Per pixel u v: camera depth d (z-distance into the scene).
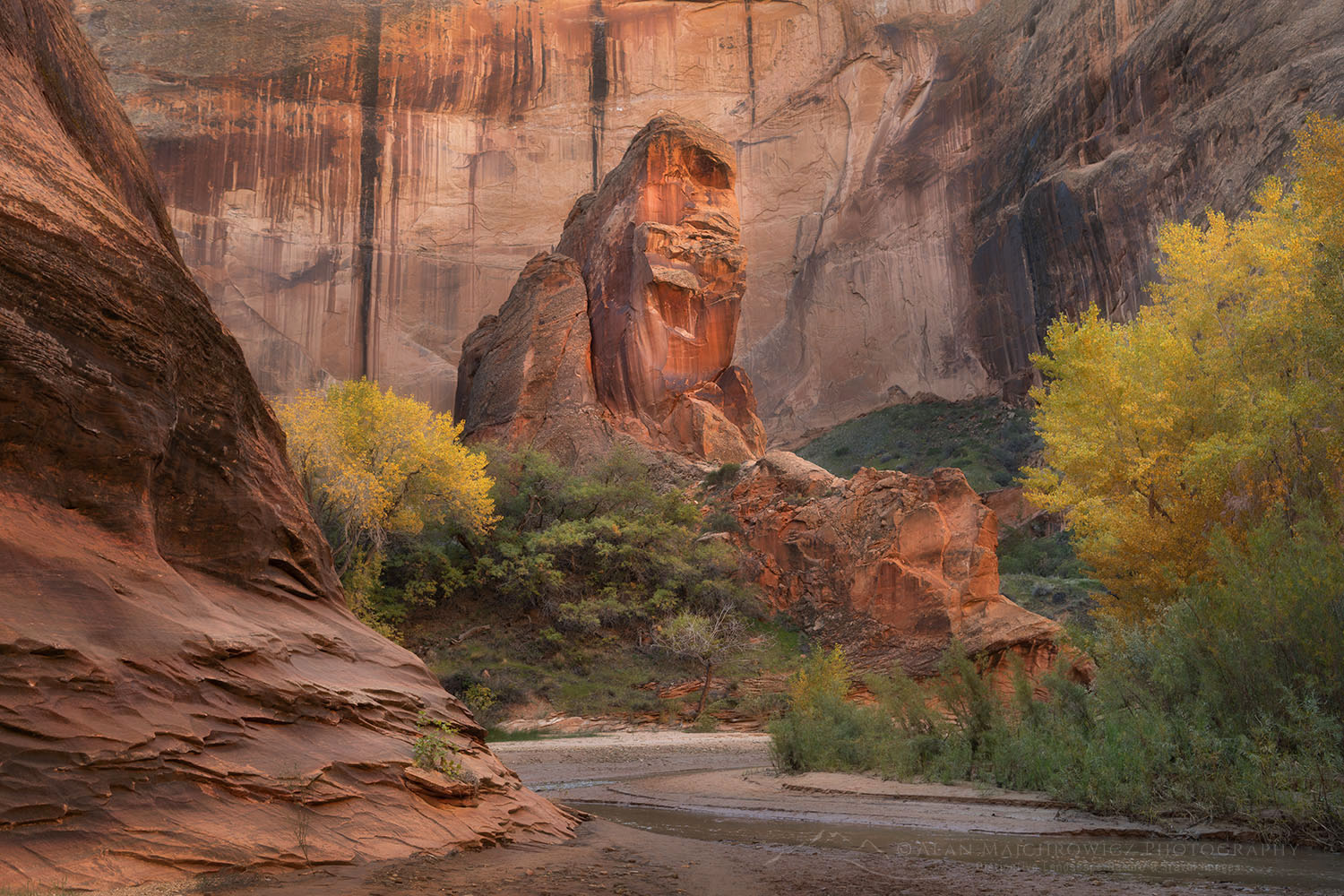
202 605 6.28
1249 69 60.81
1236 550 10.04
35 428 5.54
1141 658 11.07
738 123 106.06
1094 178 70.75
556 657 34.62
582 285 63.50
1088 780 9.12
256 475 7.93
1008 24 88.81
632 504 43.84
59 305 5.85
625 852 6.69
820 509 39.97
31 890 3.70
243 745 5.45
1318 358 17.86
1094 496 22.02
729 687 32.81
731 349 61.59
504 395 59.75
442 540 43.22
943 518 36.34
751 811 10.32
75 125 8.00
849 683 29.69
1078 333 22.55
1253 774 7.78
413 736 7.21
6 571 4.89
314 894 4.41
